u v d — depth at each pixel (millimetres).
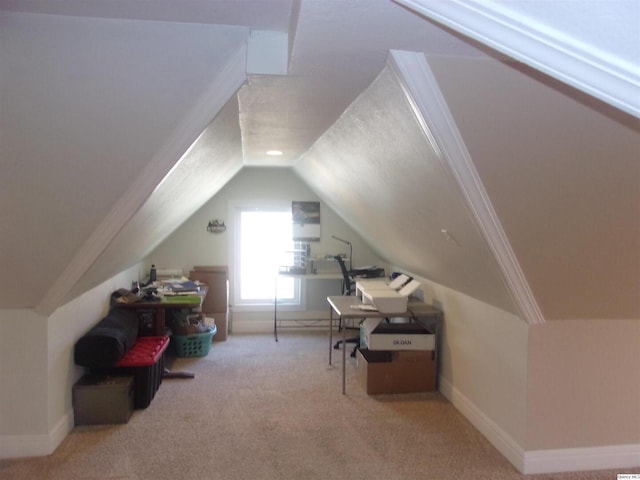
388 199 2969
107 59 1618
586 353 2697
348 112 2277
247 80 1812
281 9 1467
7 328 2703
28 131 1779
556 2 734
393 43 1428
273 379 4102
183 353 4699
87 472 2576
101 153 1898
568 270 2311
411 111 1707
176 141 1882
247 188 5688
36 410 2748
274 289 5859
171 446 2883
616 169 1670
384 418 3336
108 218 2193
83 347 3145
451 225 2389
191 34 1611
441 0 815
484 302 3135
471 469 2686
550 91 1394
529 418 2666
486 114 1586
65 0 1388
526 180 1823
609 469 2732
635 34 681
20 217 2133
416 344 3832
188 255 5637
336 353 4898
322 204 5824
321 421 3273
